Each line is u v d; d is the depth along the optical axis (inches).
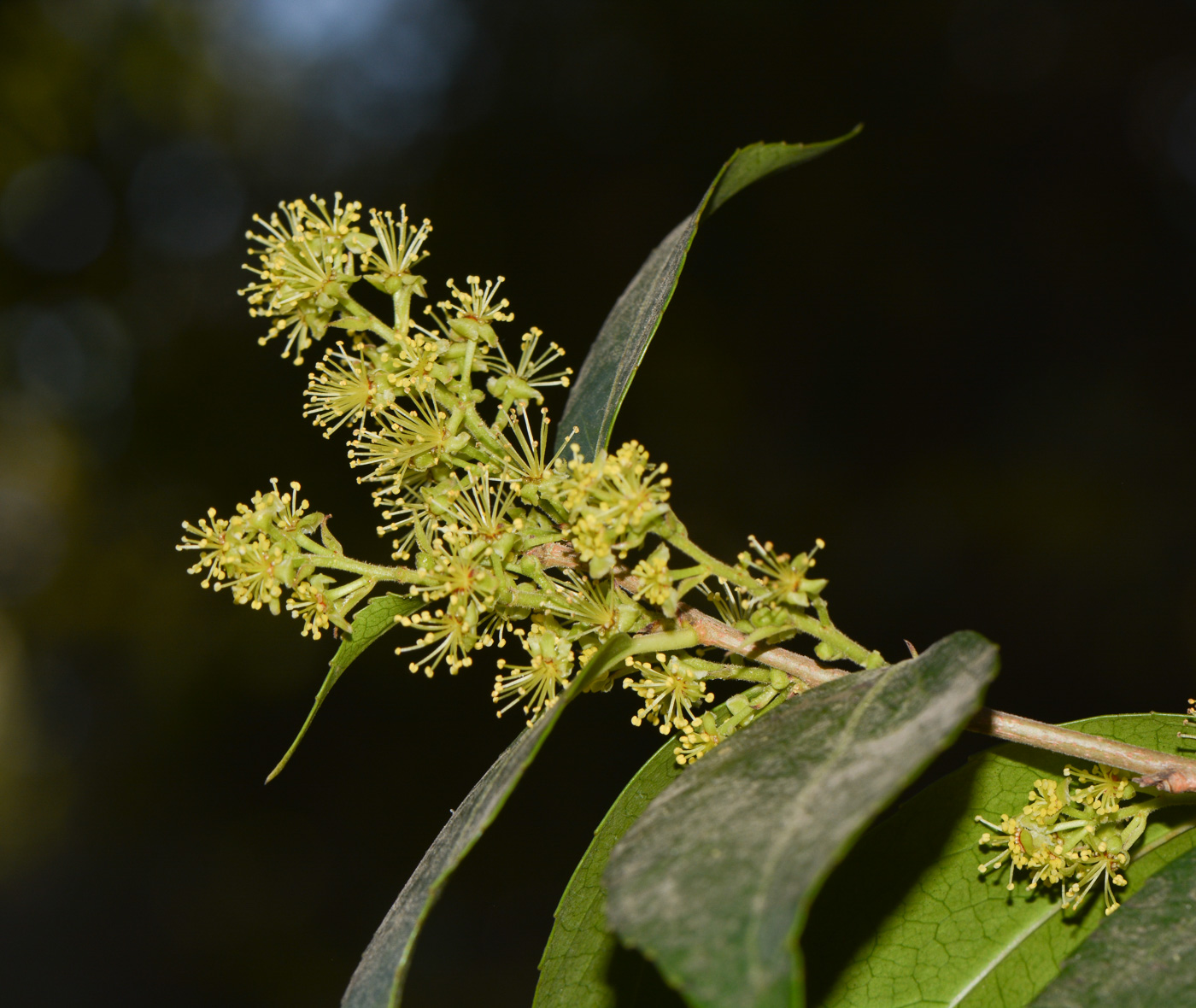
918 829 88.7
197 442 447.5
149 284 523.5
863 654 75.4
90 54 525.3
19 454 593.0
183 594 473.7
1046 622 363.3
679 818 55.6
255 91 551.8
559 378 84.9
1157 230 419.2
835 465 398.0
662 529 74.1
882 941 85.5
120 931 486.6
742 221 417.4
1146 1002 63.1
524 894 403.2
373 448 83.1
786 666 76.9
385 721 422.6
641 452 75.4
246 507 83.5
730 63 435.2
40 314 534.0
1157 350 401.1
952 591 371.9
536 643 79.5
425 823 416.5
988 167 426.3
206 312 505.7
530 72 460.1
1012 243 419.5
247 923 435.5
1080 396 394.9
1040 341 408.2
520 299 425.1
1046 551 369.7
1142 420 386.0
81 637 553.6
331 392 85.2
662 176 434.9
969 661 57.4
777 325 410.3
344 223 83.5
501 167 447.5
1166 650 354.0
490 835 399.5
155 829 470.0
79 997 463.2
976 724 72.8
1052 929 84.4
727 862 47.6
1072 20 431.5
